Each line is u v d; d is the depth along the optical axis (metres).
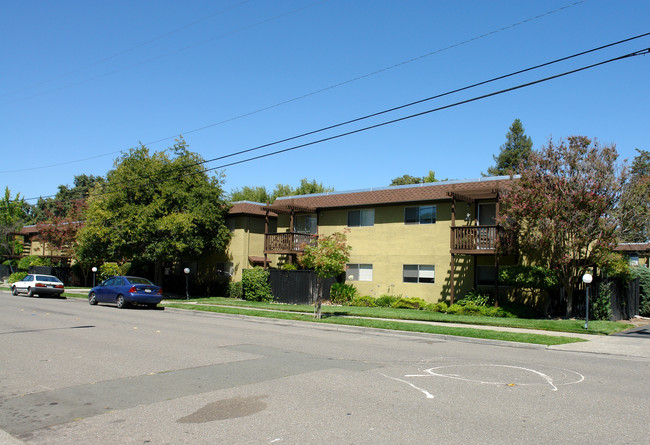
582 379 8.78
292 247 29.03
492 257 23.33
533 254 22.11
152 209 29.12
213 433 5.64
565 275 19.78
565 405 6.92
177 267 36.31
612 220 18.12
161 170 30.75
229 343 12.70
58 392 7.51
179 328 15.84
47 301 27.14
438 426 5.91
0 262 57.72
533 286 20.19
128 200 30.78
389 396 7.34
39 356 10.43
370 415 6.34
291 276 28.30
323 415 6.34
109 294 24.84
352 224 28.41
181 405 6.79
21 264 49.97
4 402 6.97
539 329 16.72
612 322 18.56
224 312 21.69
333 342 13.34
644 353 12.17
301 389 7.73
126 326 15.99
